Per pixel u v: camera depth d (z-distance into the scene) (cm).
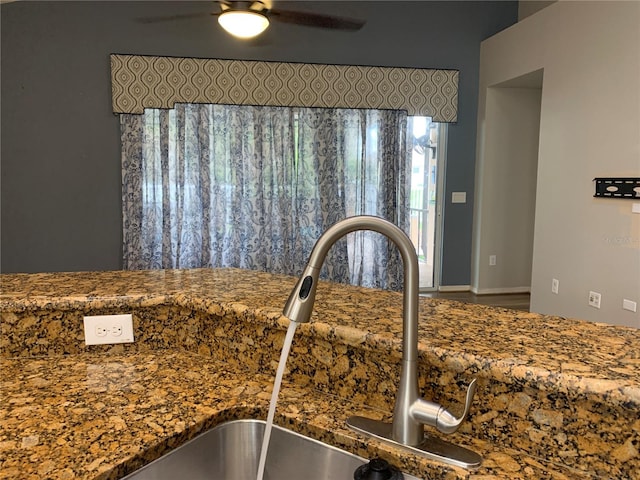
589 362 81
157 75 459
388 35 507
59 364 119
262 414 97
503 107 522
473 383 77
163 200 469
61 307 123
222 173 481
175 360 122
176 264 479
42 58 457
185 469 89
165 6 464
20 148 466
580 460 76
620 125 337
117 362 121
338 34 496
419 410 81
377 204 513
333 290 138
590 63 364
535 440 79
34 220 476
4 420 90
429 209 545
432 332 98
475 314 113
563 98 396
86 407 96
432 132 534
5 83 456
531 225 545
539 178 428
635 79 324
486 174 528
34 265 481
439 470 77
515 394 81
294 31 488
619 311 341
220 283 144
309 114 489
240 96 471
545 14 416
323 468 90
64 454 78
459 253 551
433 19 514
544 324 105
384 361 94
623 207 336
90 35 459
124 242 477
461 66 524
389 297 129
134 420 90
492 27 526
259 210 486
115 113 465
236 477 98
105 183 478
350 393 100
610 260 349
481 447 82
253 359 115
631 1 325
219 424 95
